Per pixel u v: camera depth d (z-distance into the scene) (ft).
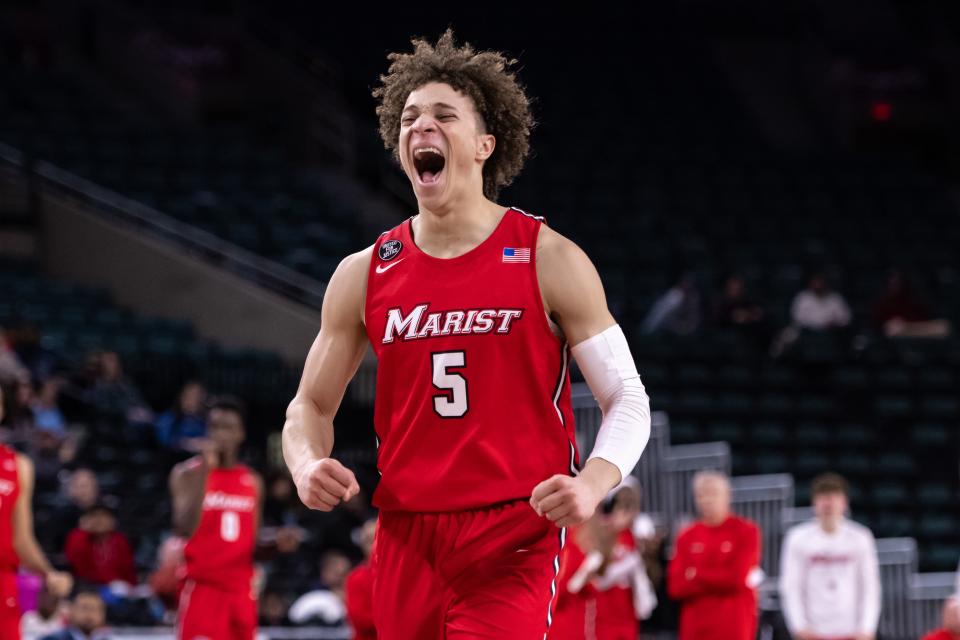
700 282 107.76
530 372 19.06
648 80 147.23
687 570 54.34
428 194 19.47
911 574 77.97
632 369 19.45
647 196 123.95
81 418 77.00
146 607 57.47
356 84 132.87
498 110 20.03
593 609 51.31
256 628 53.26
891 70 150.82
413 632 19.10
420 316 19.30
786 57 158.20
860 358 96.68
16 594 40.32
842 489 56.08
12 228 101.04
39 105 120.26
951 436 91.35
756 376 93.25
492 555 18.72
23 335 78.48
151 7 139.44
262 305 95.61
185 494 49.34
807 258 116.67
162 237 99.96
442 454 19.06
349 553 67.51
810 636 55.98
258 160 118.11
